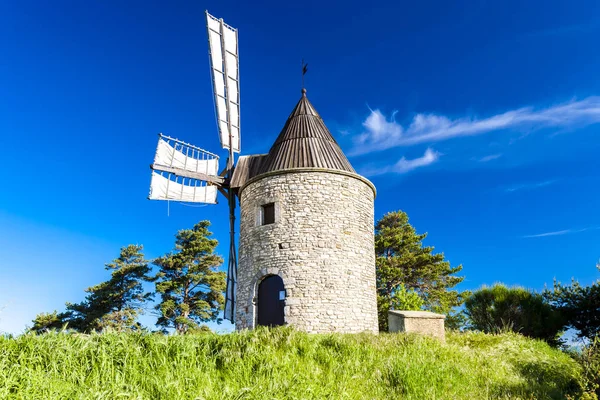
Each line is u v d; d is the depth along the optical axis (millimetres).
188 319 29781
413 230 33594
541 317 19250
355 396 7531
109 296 30656
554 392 9344
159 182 20266
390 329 15078
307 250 16203
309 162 17719
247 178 20328
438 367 9562
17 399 5246
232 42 23109
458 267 32469
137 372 6691
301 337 9891
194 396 6078
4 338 6617
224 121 22172
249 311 16406
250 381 7098
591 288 19531
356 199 17703
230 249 20781
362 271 16922
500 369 10977
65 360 6477
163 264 32062
